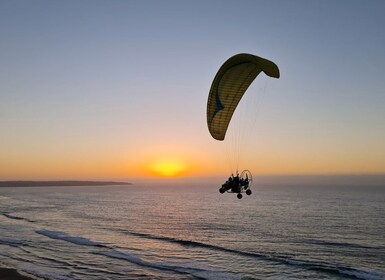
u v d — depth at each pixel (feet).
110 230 167.94
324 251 123.34
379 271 97.40
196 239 145.18
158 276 85.35
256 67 51.34
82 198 475.72
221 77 52.90
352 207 312.09
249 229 174.40
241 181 49.85
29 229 161.38
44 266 91.35
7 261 96.02
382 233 163.22
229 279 85.30
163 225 188.34
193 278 84.74
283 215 241.55
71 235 148.05
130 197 509.35
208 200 431.02
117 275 84.74
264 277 89.30
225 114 56.34
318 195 553.64
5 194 604.49
